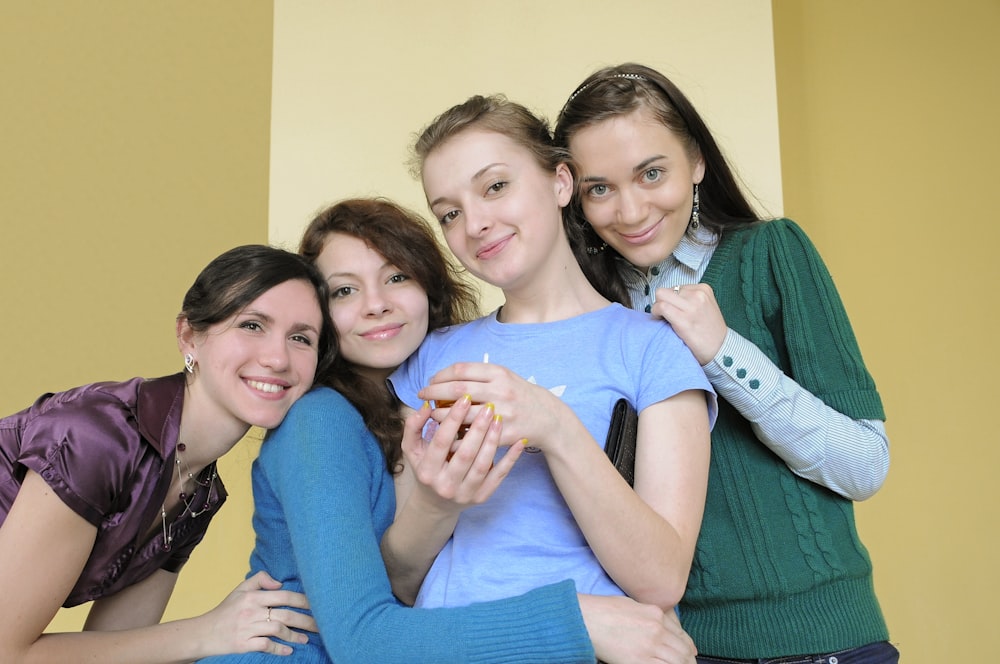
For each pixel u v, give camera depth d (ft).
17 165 15.14
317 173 11.56
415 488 4.72
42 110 15.21
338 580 4.55
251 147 15.16
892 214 12.48
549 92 11.41
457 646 4.27
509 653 4.25
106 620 6.32
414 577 5.04
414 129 11.60
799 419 5.38
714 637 5.66
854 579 5.62
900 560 12.04
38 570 5.31
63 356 14.90
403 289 5.69
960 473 12.03
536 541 4.74
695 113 6.09
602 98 5.89
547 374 5.04
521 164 5.11
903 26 12.67
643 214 5.94
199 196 15.10
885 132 12.59
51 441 5.45
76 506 5.35
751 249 6.00
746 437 5.74
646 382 4.89
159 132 15.19
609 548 4.44
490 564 4.71
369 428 5.38
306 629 5.43
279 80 11.73
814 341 5.75
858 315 12.44
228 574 12.63
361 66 11.73
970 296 12.19
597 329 5.14
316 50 11.76
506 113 5.20
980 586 11.84
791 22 12.98
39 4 15.28
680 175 5.98
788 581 5.49
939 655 11.82
